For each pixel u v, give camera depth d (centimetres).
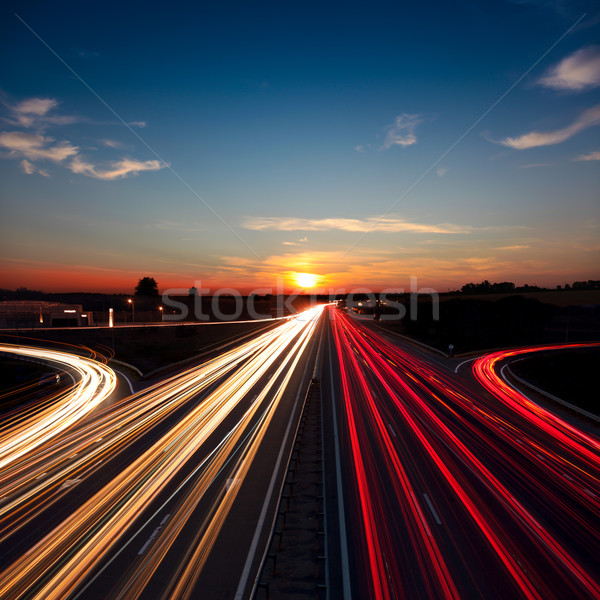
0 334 7675
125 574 1067
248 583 1036
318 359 4775
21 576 1061
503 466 1739
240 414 2558
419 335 7700
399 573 1056
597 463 1784
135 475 1683
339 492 1511
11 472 1739
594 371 4425
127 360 5022
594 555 1123
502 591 983
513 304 8756
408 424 2325
